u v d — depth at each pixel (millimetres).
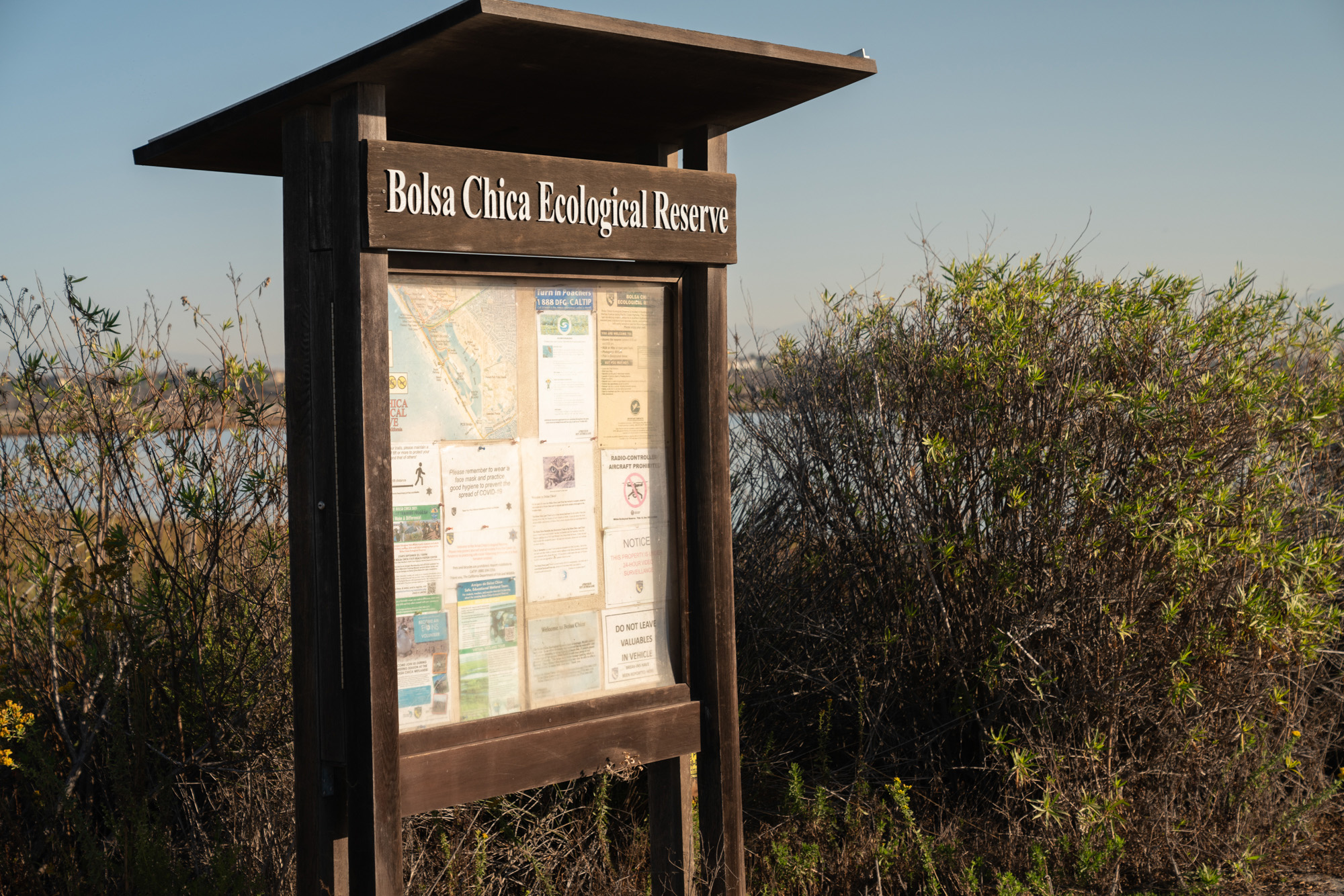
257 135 3305
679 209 3363
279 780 3949
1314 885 3973
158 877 3238
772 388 5414
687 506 3537
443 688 3080
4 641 4227
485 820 4117
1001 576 4477
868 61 3150
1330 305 4746
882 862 3971
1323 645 4621
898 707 4887
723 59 2961
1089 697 4312
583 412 3355
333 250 2922
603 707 3330
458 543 3109
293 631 3113
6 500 4203
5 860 3695
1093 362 4570
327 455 3021
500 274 3135
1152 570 4305
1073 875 3971
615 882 3695
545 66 2936
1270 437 4473
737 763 3570
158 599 4117
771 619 5180
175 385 4309
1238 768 4316
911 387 4832
